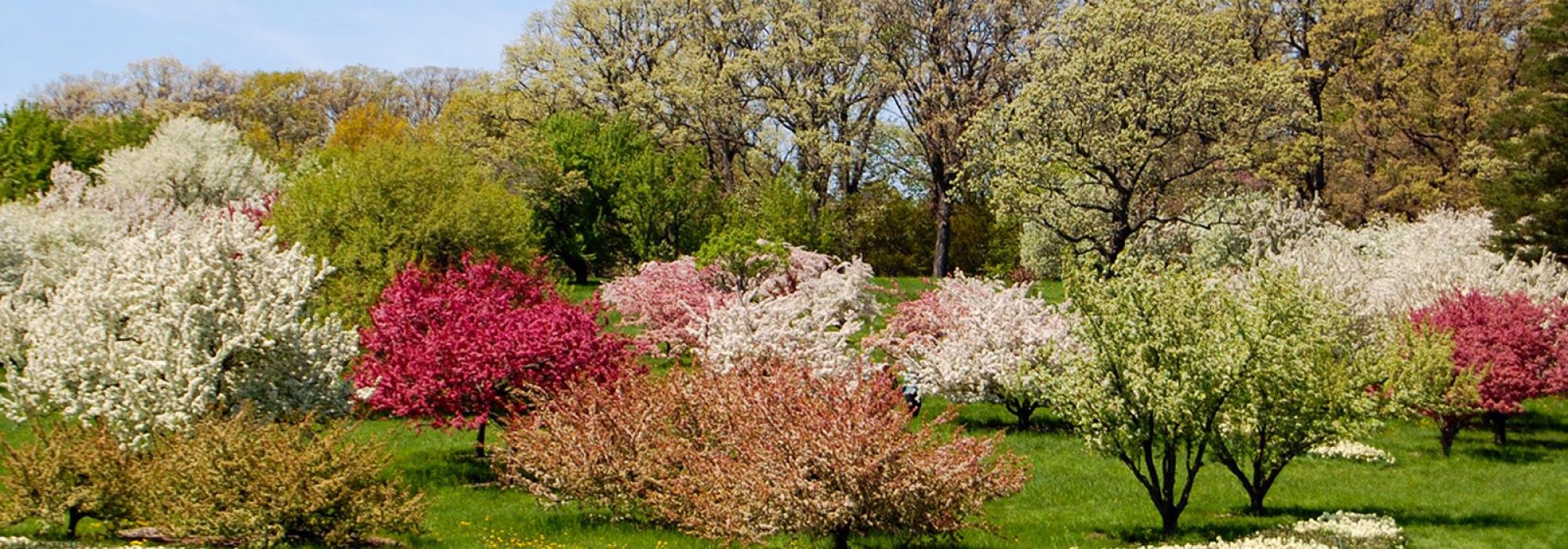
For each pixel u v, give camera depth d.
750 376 17.62
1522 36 46.09
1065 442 22.34
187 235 20.11
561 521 17.17
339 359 18.94
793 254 33.78
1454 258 30.88
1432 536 15.77
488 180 38.22
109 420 16.77
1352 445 22.34
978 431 23.44
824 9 54.06
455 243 31.61
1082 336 15.90
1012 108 41.72
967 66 51.22
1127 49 39.00
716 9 58.28
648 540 15.99
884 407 15.55
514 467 18.56
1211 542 15.29
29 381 17.59
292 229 31.00
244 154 45.53
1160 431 15.76
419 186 32.22
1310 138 42.00
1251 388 15.50
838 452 14.50
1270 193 43.44
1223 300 15.73
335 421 16.27
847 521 14.64
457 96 66.06
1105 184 40.88
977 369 23.58
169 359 17.53
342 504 14.85
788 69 54.91
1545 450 22.22
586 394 18.12
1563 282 30.08
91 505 14.64
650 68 60.69
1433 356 21.11
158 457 15.34
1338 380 16.06
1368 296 26.89
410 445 22.36
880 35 51.81
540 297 22.61
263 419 17.06
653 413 17.75
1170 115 38.91
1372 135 46.53
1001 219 41.44
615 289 31.64
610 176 47.69
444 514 17.42
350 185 31.20
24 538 14.00
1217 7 48.88
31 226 31.42
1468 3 47.41
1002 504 18.12
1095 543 15.66
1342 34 47.69
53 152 46.41
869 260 55.47
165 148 43.66
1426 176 44.53
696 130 57.22
